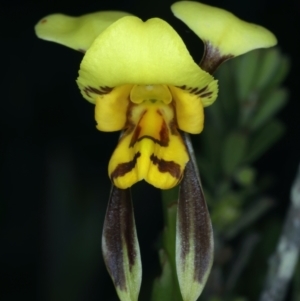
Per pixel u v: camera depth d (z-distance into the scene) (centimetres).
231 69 14
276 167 21
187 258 12
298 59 21
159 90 12
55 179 19
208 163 15
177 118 12
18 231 21
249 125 14
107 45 11
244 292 16
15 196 21
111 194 12
